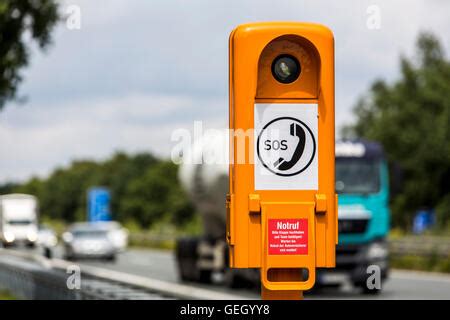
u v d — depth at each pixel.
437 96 144.38
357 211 42.72
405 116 144.50
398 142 142.75
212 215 48.03
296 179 15.24
